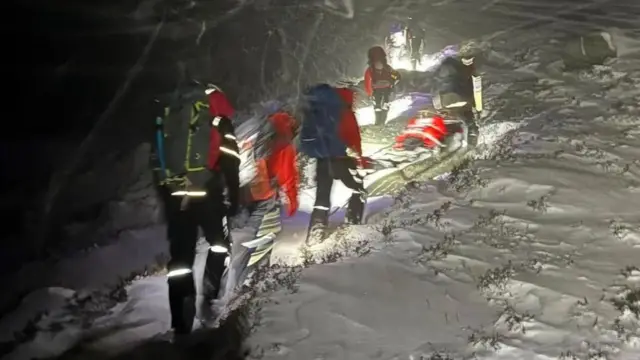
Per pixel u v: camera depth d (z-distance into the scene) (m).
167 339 6.20
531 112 11.41
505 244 6.70
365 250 6.99
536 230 6.94
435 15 25.41
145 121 19.53
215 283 6.40
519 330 5.33
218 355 5.62
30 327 7.14
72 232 12.02
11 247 12.67
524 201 7.67
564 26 20.73
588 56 14.39
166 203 6.37
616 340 5.12
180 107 6.35
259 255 7.25
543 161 8.73
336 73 20.86
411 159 10.22
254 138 8.57
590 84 12.70
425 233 7.15
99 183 14.79
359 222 8.02
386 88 12.57
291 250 7.76
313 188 9.52
